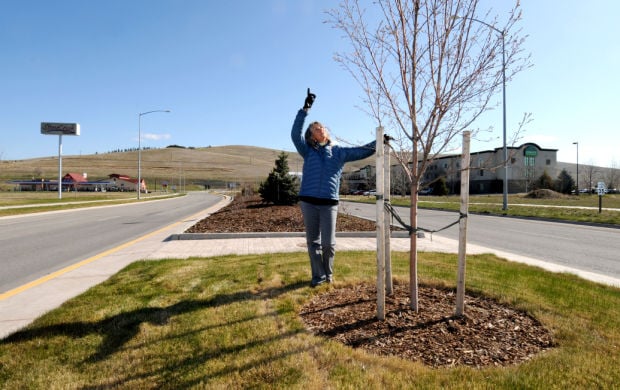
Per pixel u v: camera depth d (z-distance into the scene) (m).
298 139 4.31
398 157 3.61
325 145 4.36
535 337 3.12
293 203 22.62
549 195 38.94
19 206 22.58
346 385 2.32
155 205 29.95
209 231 10.67
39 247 8.87
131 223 14.94
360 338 3.07
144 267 5.75
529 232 12.52
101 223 14.98
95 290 4.46
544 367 2.54
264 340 2.96
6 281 5.54
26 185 87.81
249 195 34.06
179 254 7.29
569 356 2.70
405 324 3.34
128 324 3.33
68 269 6.23
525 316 3.60
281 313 3.59
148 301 3.96
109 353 2.80
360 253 7.06
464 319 3.44
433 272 5.32
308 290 4.36
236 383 2.36
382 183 3.36
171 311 3.65
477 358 2.75
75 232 11.90
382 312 3.41
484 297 4.17
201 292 4.29
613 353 2.77
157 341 2.98
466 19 3.13
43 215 19.34
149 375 2.48
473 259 6.57
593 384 2.32
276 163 22.98
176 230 12.29
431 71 3.22
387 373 2.46
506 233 12.23
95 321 3.41
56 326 3.30
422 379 2.39
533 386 2.30
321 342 2.93
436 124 3.29
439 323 3.36
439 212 22.80
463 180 3.42
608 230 13.15
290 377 2.41
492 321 3.45
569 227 14.19
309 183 4.36
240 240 9.34
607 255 8.13
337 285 4.56
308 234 4.51
